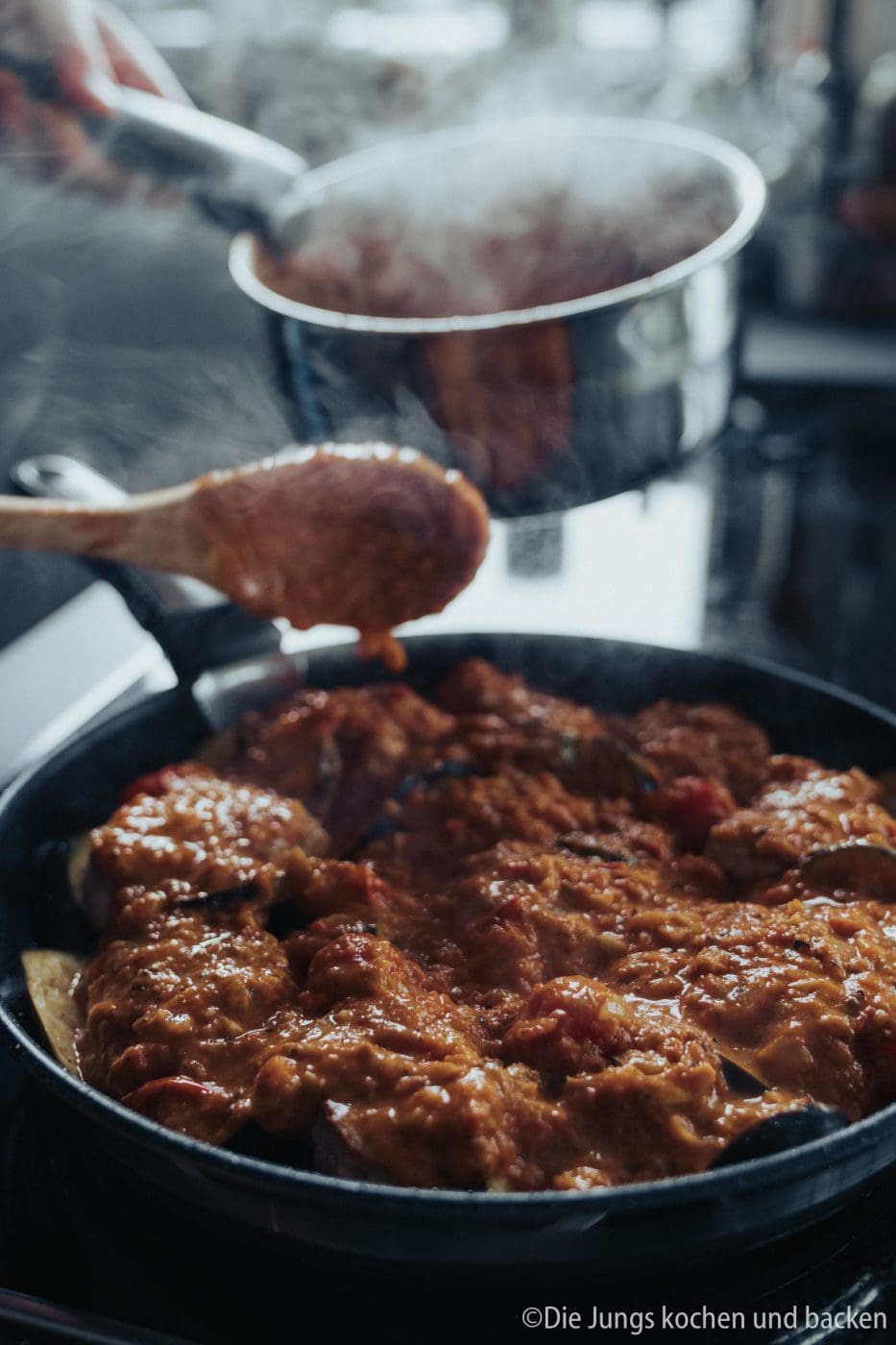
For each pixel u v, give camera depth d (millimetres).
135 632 796
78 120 651
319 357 593
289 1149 483
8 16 645
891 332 1056
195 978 521
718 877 573
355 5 1164
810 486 881
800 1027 490
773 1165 445
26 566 976
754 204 608
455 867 583
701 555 830
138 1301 492
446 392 582
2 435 1115
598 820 602
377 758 619
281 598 581
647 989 517
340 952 520
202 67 1096
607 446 599
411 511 563
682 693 664
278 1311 488
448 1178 465
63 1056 524
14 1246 509
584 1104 480
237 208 649
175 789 591
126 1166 480
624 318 579
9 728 731
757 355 1020
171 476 1155
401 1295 475
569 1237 443
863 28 1130
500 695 645
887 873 544
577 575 817
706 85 1093
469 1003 527
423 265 683
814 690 632
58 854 594
